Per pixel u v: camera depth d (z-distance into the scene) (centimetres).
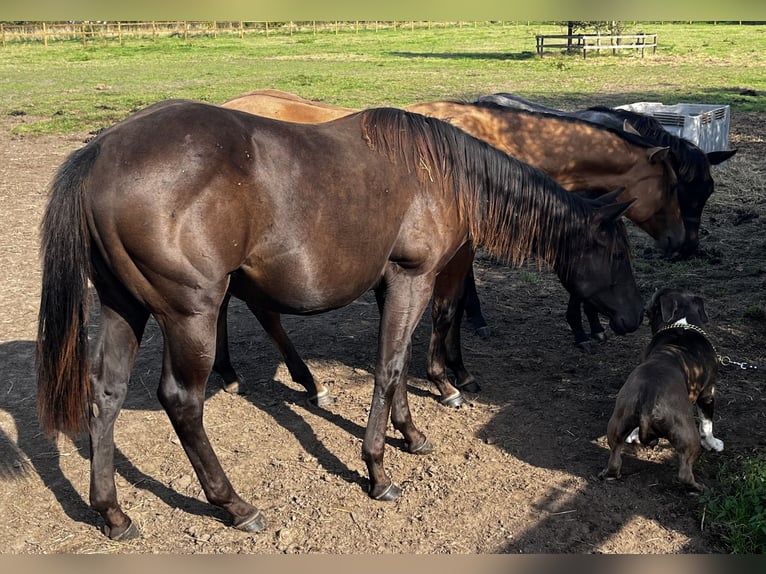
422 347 582
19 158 1241
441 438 449
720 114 1065
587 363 548
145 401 488
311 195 335
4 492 389
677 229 584
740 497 370
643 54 2939
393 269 381
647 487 397
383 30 5216
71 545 351
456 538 360
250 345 581
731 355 549
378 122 367
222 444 438
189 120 320
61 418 325
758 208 922
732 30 4528
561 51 3147
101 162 309
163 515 374
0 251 780
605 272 462
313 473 412
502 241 424
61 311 314
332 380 525
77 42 3872
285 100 525
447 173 380
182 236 306
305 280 344
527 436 449
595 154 534
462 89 1998
